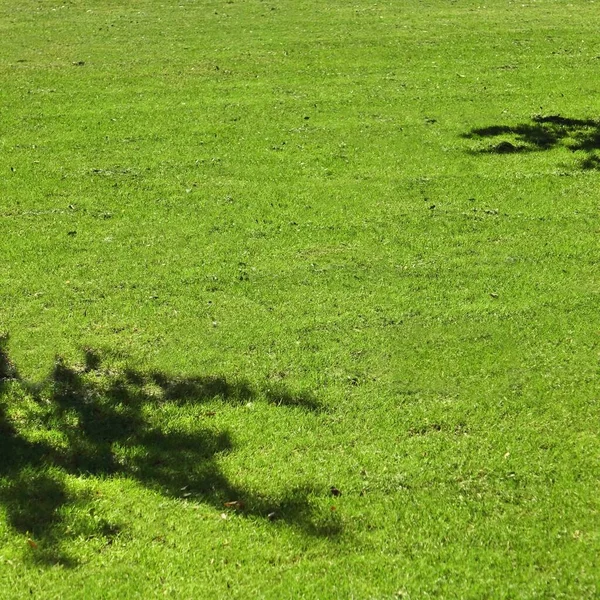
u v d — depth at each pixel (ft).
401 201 40.63
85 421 24.26
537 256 34.71
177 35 76.28
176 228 37.65
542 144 48.29
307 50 69.72
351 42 72.02
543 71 63.10
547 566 18.85
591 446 23.08
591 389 25.72
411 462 22.49
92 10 89.04
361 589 18.13
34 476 21.65
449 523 20.27
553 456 22.68
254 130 50.96
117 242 36.24
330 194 41.47
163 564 18.90
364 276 33.12
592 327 29.25
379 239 36.42
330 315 30.14
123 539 19.69
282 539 19.75
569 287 32.07
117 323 29.63
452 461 22.53
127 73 63.93
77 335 28.84
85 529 19.88
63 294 31.71
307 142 48.93
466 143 48.47
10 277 33.04
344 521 20.38
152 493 21.27
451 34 74.43
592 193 41.37
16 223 38.17
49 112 54.70
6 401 25.14
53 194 41.60
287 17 83.05
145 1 93.45
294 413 24.73
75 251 35.40
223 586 18.26
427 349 27.96
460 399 25.38
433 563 18.99
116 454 22.81
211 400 25.34
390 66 64.85
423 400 25.35
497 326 29.32
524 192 41.57
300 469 22.26
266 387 25.95
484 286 32.19
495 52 68.49
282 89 59.31
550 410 24.76
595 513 20.48
